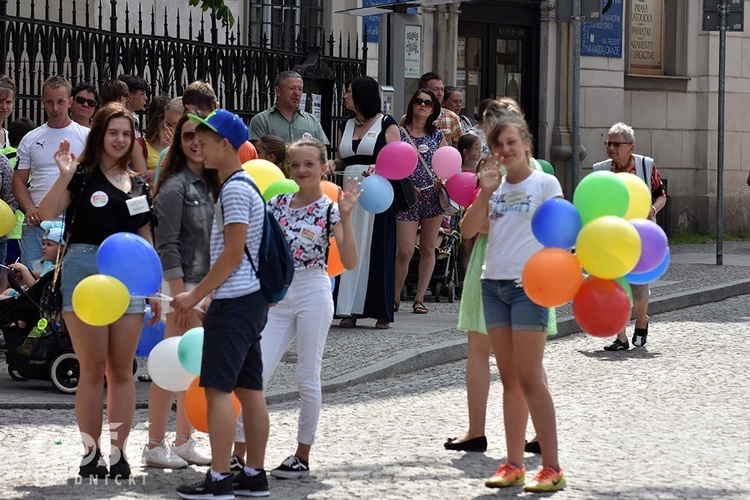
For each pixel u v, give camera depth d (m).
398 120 25.41
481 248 13.38
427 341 20.47
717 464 12.82
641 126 42.16
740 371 18.45
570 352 20.48
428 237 23.94
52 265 17.59
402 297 26.41
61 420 14.86
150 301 12.65
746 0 43.41
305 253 12.53
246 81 25.97
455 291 27.11
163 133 16.61
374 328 22.08
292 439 14.03
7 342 16.34
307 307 12.50
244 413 11.62
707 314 25.48
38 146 18.44
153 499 11.38
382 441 13.95
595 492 11.71
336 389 17.09
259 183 13.56
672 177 42.97
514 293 11.80
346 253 12.62
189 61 24.42
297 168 12.58
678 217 43.09
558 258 11.12
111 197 12.29
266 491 11.61
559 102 38.78
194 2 25.02
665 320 24.52
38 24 21.33
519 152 11.95
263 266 11.26
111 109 12.38
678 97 42.88
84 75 22.39
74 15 22.22
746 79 43.72
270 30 31.81
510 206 11.95
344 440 13.98
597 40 39.53
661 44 42.88
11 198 18.72
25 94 21.36
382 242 21.73
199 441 13.81
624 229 10.95
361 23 33.16
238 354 11.17
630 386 17.27
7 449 13.30
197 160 12.59
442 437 14.16
